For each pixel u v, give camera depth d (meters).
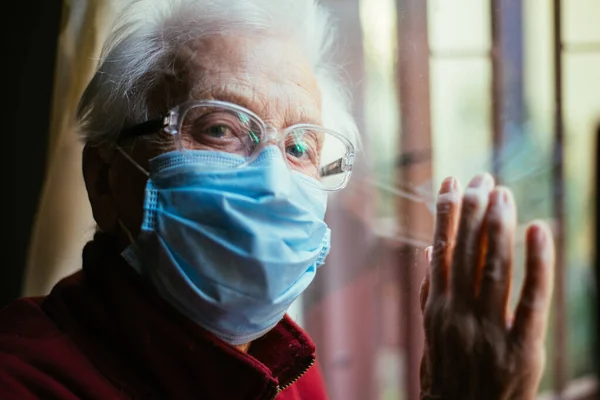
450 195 0.79
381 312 1.50
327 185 0.88
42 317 0.74
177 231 0.71
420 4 1.26
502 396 0.70
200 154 0.72
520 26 1.55
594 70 1.71
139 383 0.70
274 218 0.72
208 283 0.71
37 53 1.01
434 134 1.34
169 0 0.78
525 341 0.70
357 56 1.13
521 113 1.57
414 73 1.26
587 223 1.80
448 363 0.73
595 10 1.69
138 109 0.74
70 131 0.98
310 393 0.98
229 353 0.72
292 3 0.81
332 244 1.54
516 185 1.56
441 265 0.78
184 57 0.74
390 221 1.35
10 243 1.07
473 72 1.44
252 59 0.74
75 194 1.02
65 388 0.67
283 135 0.74
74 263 1.04
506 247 0.71
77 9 0.97
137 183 0.74
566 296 1.85
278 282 0.72
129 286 0.72
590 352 1.90
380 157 1.26
